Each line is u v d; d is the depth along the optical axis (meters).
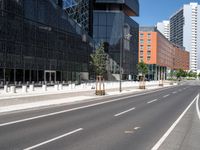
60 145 9.87
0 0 46.22
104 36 97.50
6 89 38.16
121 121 15.79
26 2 52.94
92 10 94.06
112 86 64.25
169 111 21.00
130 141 10.63
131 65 111.75
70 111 20.52
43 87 44.75
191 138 11.27
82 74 76.38
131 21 111.62
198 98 34.97
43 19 58.31
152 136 11.61
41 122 15.13
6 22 47.47
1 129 12.95
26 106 22.23
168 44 189.12
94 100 31.06
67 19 68.56
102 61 72.12
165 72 179.38
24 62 52.00
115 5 102.12
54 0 63.00
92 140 10.74
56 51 62.94
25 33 52.47
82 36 77.00
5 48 47.09
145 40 155.62
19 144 9.98
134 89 55.09
